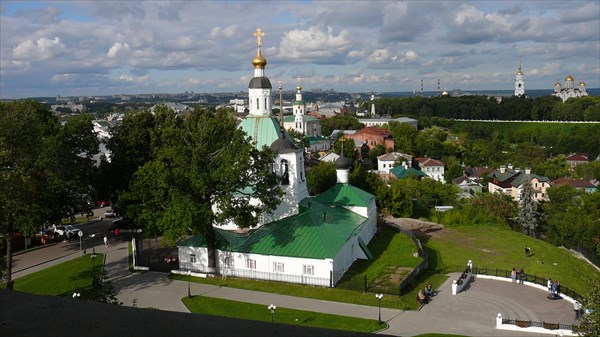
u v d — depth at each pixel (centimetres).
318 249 5069
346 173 7269
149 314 688
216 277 5284
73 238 7331
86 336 618
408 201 9831
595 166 16800
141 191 5394
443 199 11444
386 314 4425
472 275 5866
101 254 6306
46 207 5909
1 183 4794
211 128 5653
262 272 5203
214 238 5416
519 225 10056
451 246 7788
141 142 7725
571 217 9506
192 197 5078
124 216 7856
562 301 4978
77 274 5462
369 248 6662
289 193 6069
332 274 4972
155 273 5469
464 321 4381
